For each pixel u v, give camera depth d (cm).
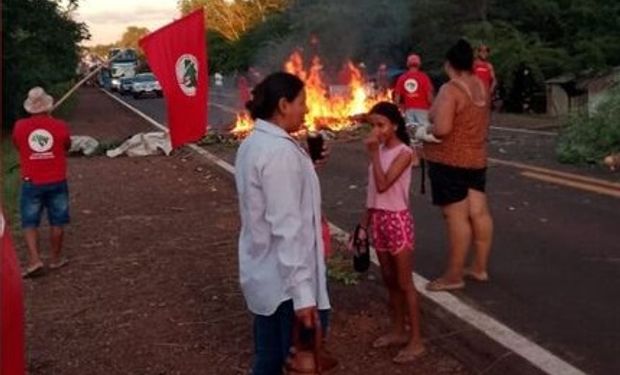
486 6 3706
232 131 2167
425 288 671
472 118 623
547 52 3195
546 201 1055
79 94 7000
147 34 905
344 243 843
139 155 1981
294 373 363
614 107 1434
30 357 576
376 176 521
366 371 518
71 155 2047
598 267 730
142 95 5769
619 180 1192
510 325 580
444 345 550
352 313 625
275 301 364
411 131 1263
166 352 575
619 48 3212
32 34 3531
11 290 258
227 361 552
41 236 984
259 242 365
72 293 735
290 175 354
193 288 728
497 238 855
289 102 365
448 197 642
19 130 797
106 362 564
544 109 3114
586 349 533
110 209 1179
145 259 848
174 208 1162
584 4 3403
